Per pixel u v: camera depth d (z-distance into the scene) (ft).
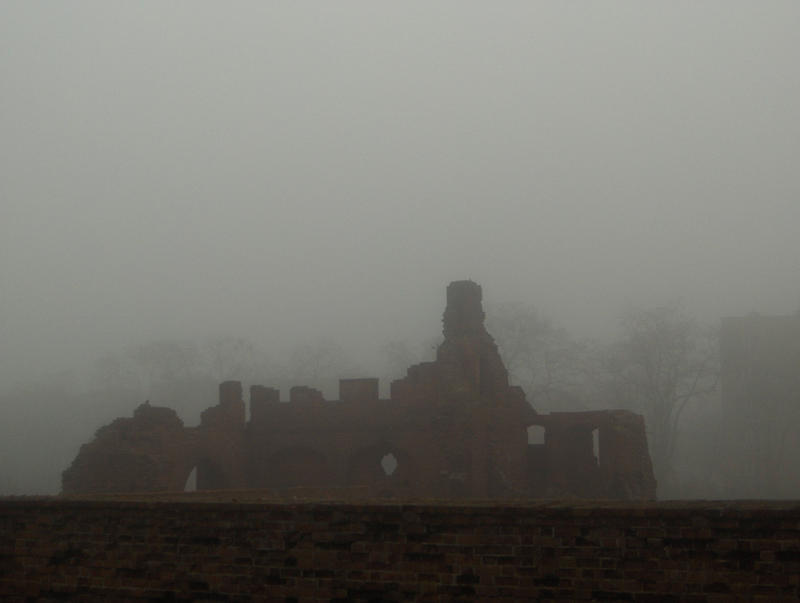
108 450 109.50
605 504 37.93
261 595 37.60
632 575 33.47
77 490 107.55
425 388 139.95
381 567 36.24
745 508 33.32
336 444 142.10
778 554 32.14
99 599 40.24
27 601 41.52
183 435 121.39
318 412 143.84
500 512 35.27
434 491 134.62
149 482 110.11
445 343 140.05
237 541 38.60
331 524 37.37
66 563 41.37
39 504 42.60
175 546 39.55
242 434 142.72
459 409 132.46
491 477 134.10
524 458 147.23
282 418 144.87
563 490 144.05
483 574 35.01
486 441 135.44
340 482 140.67
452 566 35.45
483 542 35.27
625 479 134.82
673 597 32.91
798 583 31.71
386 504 37.29
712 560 32.81
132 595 39.68
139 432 112.16
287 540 37.83
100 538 41.11
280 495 84.23
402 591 35.81
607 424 140.67
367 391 142.61
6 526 43.14
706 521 33.12
